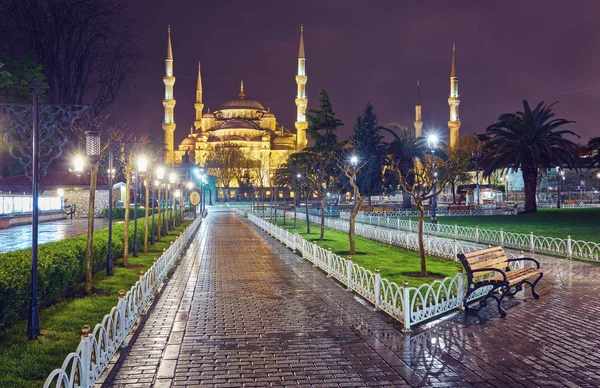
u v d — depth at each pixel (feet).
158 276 45.93
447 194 316.40
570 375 23.35
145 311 36.58
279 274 54.19
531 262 59.16
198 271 56.75
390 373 23.79
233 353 26.91
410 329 30.99
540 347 27.50
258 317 34.86
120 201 197.88
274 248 82.02
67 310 36.11
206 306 38.52
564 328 31.19
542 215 147.84
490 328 31.32
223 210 271.28
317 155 132.57
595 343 28.14
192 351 27.30
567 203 218.18
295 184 148.87
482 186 263.70
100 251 53.26
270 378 23.26
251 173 408.05
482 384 22.39
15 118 52.21
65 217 167.22
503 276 35.22
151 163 89.04
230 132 493.77
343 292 43.68
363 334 30.35
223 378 23.26
